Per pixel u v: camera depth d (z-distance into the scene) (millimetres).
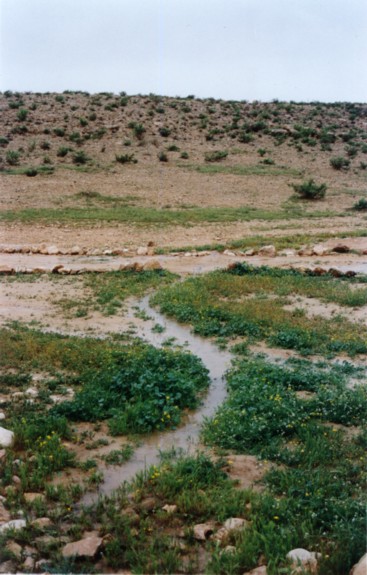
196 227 27484
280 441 6715
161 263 19859
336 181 44031
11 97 66312
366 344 10711
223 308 13453
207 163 46750
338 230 27078
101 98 68688
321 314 13102
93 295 15383
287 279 16453
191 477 5723
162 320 13055
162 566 4422
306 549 4621
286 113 70062
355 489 5523
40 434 6766
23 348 10258
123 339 11438
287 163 49062
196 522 5090
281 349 10844
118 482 5863
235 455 6484
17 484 5734
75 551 4555
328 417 7434
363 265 19047
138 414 7355
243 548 4512
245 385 8398
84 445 6746
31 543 4719
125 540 4750
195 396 8344
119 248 22578
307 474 5801
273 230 27031
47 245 22938
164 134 54281
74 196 34344
